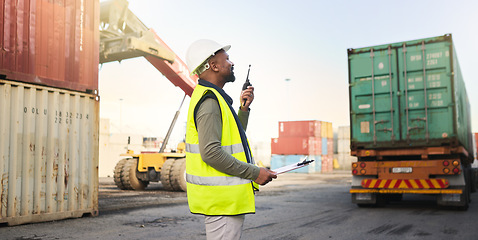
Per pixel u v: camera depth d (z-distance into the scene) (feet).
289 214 25.03
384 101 28.37
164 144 46.01
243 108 7.68
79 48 22.79
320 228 19.81
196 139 6.59
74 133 22.25
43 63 20.76
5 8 19.24
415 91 27.55
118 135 86.74
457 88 27.91
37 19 20.66
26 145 19.89
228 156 6.19
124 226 19.99
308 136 124.67
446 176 26.40
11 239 16.51
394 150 27.81
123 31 36.86
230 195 6.36
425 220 22.57
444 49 26.86
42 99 20.66
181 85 40.63
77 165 22.40
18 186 19.49
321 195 39.52
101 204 30.14
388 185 27.32
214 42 7.08
